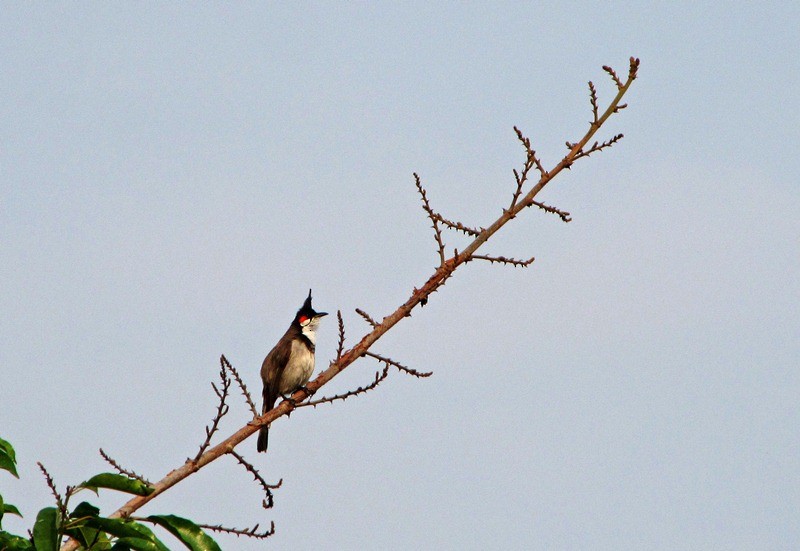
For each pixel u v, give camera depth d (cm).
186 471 852
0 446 792
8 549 729
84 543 762
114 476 814
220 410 849
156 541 757
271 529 820
